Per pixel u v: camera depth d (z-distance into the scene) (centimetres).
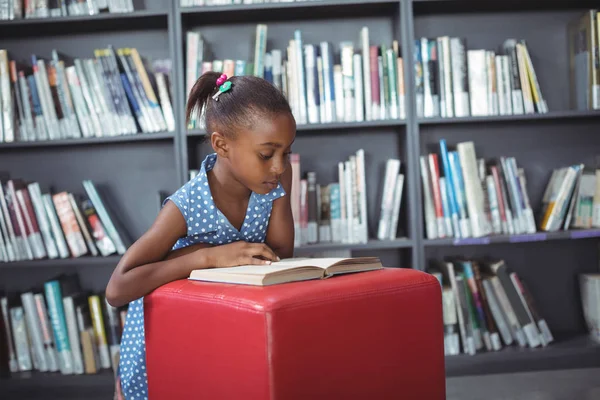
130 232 256
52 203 229
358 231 228
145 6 251
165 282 120
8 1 233
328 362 100
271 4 228
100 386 224
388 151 254
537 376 220
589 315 242
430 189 231
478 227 226
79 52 255
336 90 230
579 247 258
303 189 229
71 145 255
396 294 108
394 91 229
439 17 255
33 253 228
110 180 256
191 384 109
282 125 115
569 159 256
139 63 231
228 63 231
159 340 116
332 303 101
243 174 120
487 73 231
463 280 227
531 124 255
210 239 133
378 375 105
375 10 245
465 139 255
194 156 245
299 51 229
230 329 100
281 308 95
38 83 230
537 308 252
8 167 255
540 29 255
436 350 113
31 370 232
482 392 205
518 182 232
